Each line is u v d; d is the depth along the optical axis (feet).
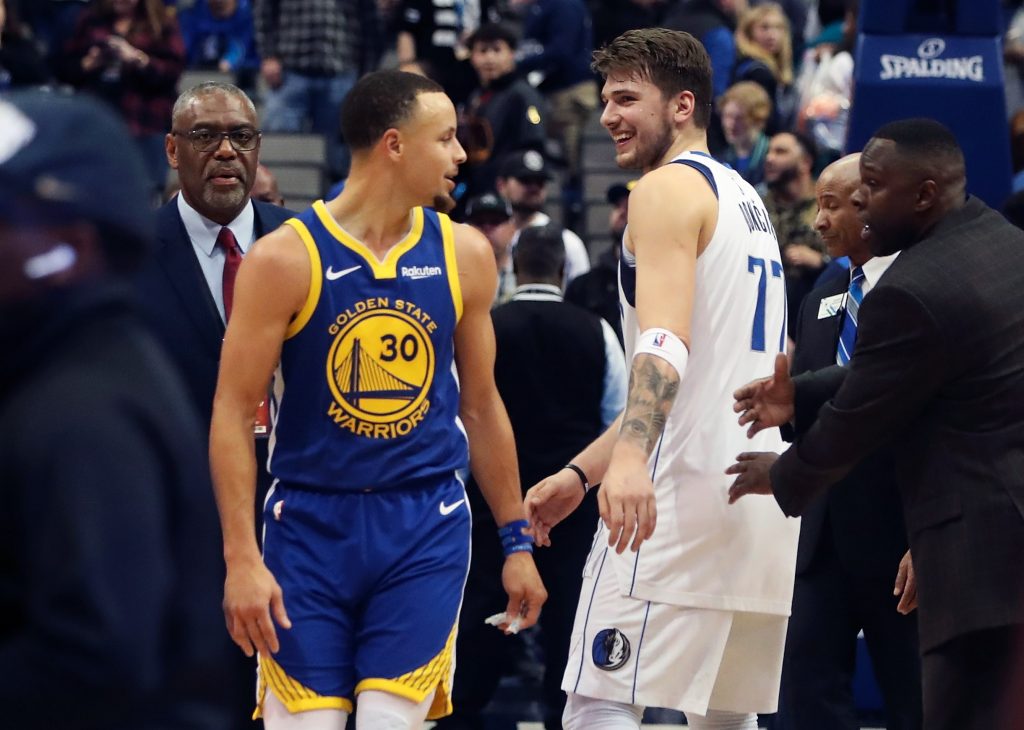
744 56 42.29
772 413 14.34
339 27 41.65
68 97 7.42
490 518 24.16
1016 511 13.17
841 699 18.44
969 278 13.37
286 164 39.27
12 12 38.58
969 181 24.56
